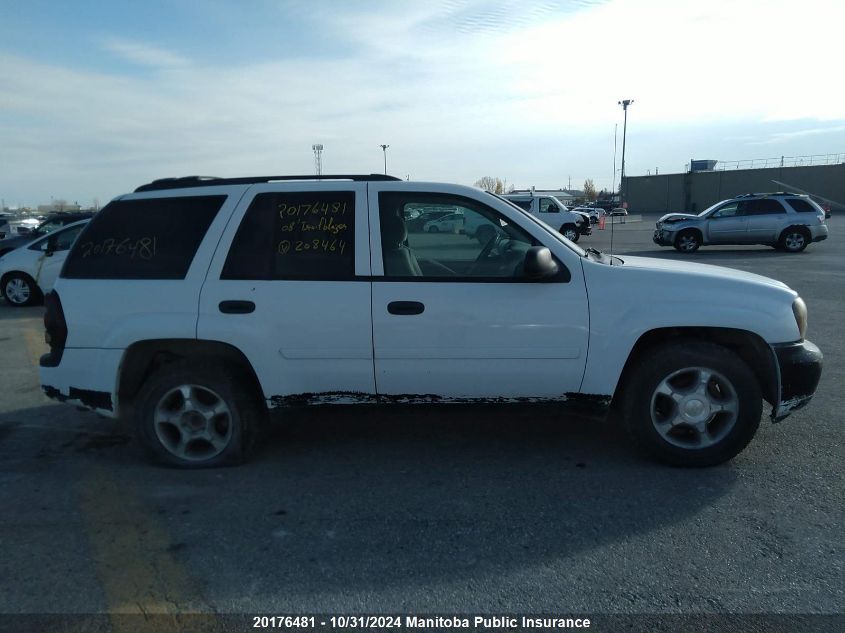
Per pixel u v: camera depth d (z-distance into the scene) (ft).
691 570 10.44
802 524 11.84
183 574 10.52
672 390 13.97
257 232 14.21
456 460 15.08
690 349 13.76
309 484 13.87
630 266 14.33
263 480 14.08
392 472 14.46
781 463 14.52
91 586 10.21
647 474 14.08
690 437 14.23
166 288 14.11
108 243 14.67
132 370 14.71
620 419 14.57
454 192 14.37
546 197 87.25
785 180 210.79
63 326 14.40
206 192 14.61
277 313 13.83
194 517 12.44
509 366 13.87
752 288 13.97
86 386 14.46
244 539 11.59
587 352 13.78
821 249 70.03
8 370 24.58
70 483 14.03
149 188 15.15
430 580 10.28
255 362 13.98
